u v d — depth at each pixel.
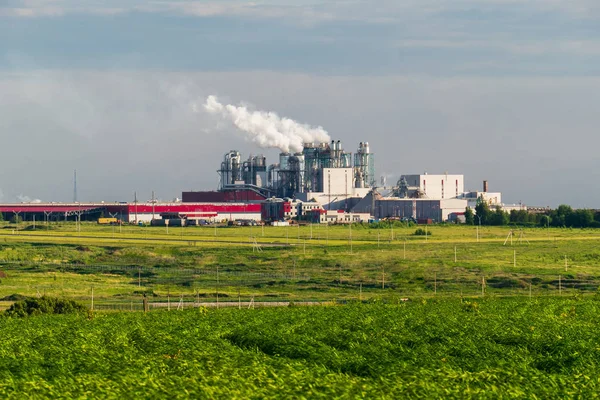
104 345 140.12
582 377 105.38
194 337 148.38
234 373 107.38
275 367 116.19
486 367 114.19
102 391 98.75
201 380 103.25
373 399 94.38
